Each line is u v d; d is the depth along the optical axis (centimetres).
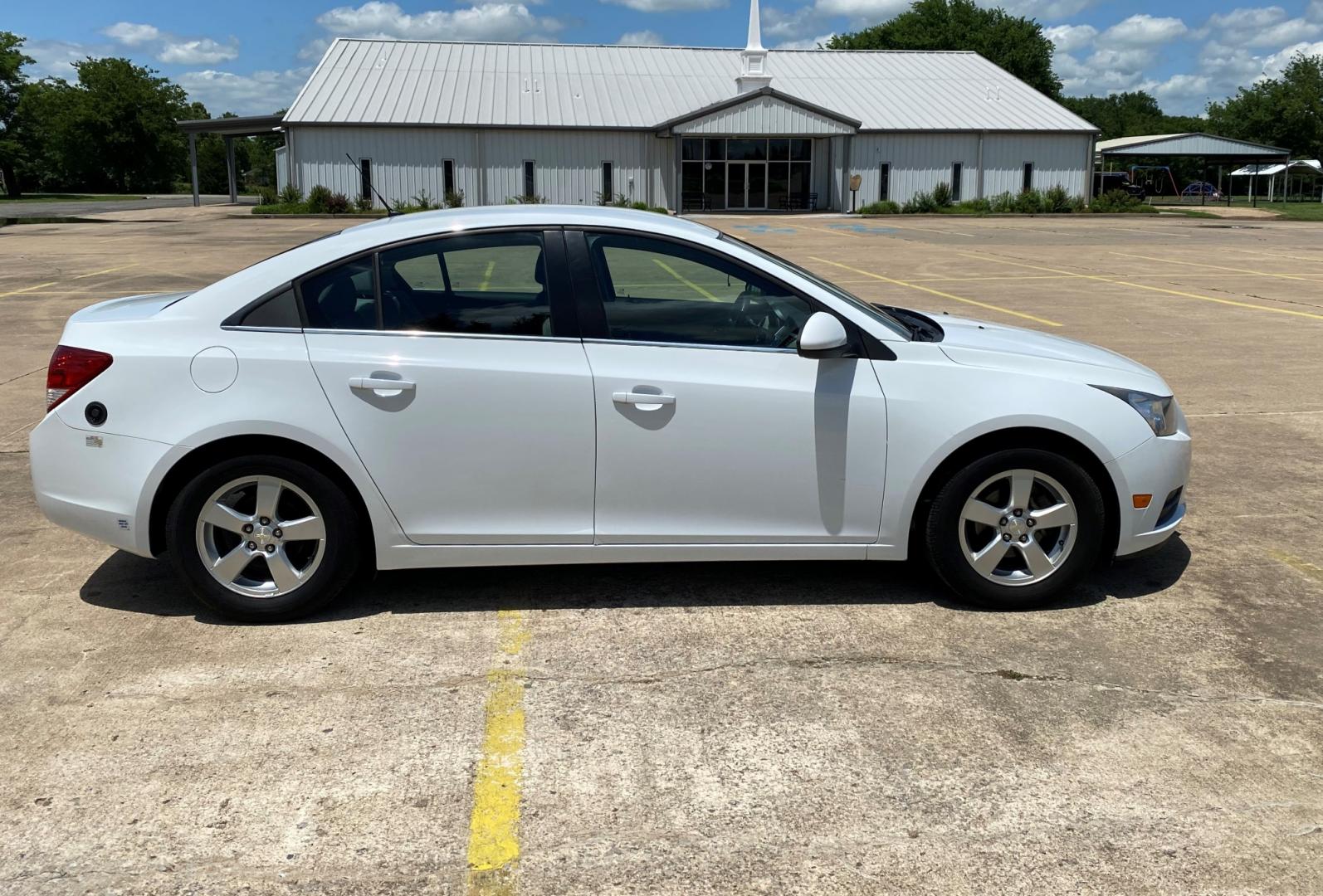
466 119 4188
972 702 357
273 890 262
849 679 373
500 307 405
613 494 409
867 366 411
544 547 412
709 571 476
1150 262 2102
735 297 413
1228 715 348
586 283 407
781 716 347
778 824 290
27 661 381
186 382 393
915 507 424
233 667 378
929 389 410
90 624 414
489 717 345
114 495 397
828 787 307
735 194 4403
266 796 300
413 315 404
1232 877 268
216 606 411
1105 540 434
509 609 432
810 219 4019
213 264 2053
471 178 4231
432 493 404
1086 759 322
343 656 388
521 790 305
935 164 4519
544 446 402
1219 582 463
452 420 398
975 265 2034
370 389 394
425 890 262
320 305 402
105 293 1534
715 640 404
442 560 412
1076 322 1231
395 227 411
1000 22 7944
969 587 425
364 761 319
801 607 435
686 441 405
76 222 3744
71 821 288
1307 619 424
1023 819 292
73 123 8681
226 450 400
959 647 398
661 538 414
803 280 416
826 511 416
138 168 9075
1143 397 424
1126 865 273
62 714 344
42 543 506
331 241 410
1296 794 304
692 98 4541
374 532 406
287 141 4244
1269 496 588
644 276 410
